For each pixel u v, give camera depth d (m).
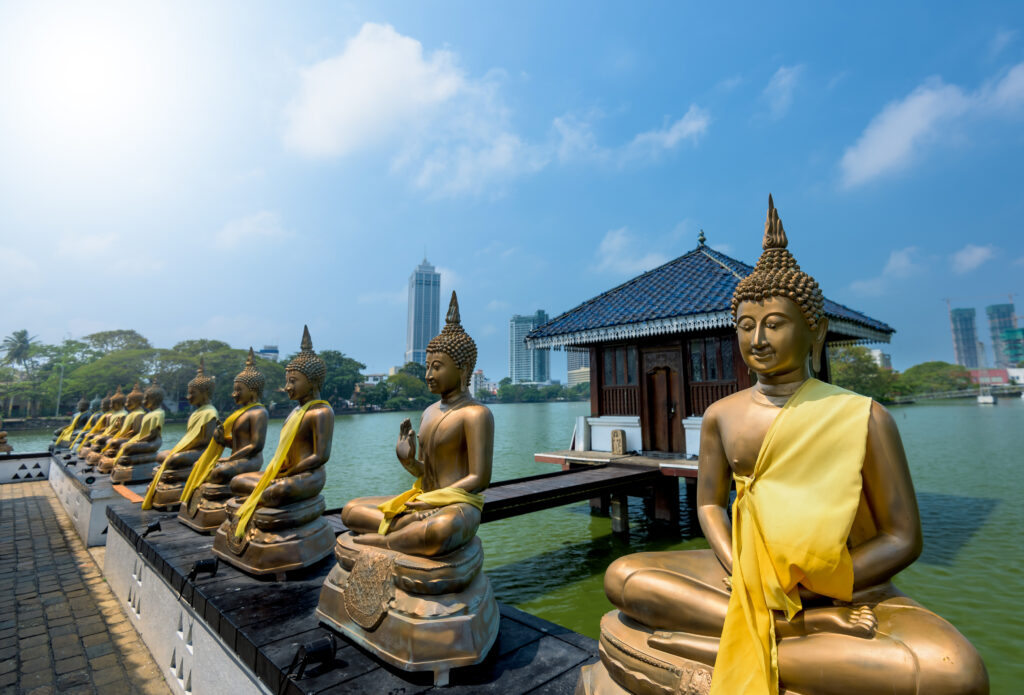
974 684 2.20
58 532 12.57
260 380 8.35
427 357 4.88
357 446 38.34
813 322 3.05
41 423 63.84
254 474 6.59
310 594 5.35
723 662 2.62
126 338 88.69
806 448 2.78
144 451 12.85
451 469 4.64
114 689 5.62
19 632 7.01
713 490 3.41
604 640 3.17
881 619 2.56
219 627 4.82
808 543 2.61
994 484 18.41
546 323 17.09
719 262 15.80
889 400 100.44
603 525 14.63
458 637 3.85
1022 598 8.76
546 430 48.03
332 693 3.59
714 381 14.36
